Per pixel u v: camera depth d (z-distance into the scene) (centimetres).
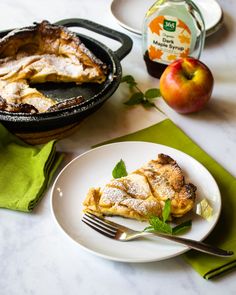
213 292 55
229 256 57
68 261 58
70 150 75
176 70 78
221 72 90
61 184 66
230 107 83
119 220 61
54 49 89
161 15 82
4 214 64
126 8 106
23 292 55
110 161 70
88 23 91
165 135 76
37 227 63
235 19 106
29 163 70
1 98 75
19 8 108
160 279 56
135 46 98
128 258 55
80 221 61
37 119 71
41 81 86
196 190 65
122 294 55
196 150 73
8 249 60
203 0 105
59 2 111
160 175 64
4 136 73
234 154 74
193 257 57
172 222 60
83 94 83
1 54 88
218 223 62
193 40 84
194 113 82
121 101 84
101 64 84
